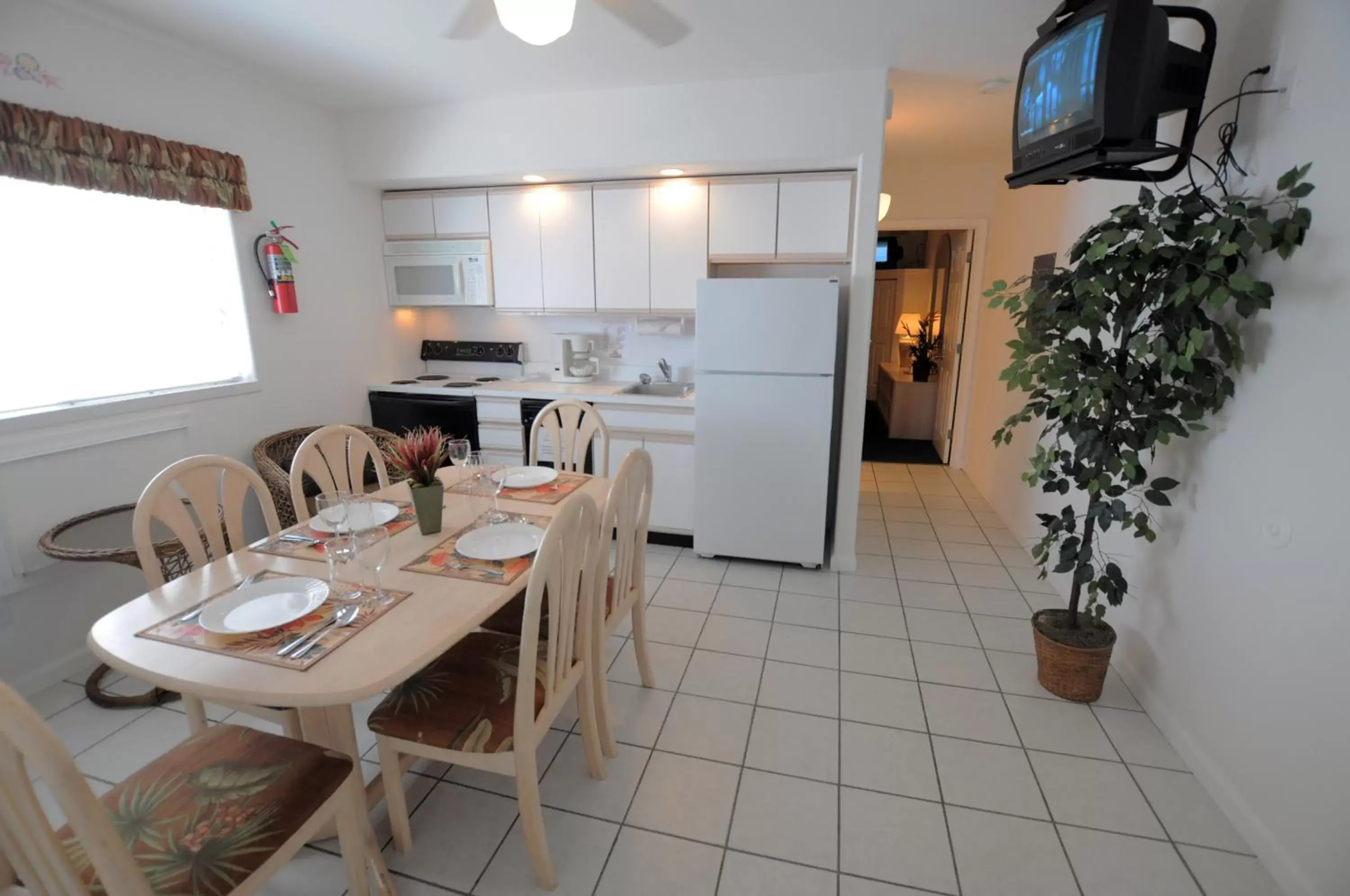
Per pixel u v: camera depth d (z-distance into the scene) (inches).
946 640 102.3
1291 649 59.4
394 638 50.7
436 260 149.9
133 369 103.3
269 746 52.4
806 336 118.0
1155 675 82.8
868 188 113.8
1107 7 61.7
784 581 124.3
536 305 146.7
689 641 102.1
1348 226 53.7
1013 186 82.2
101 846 34.2
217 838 44.1
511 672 63.9
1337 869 54.0
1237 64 69.8
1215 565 71.2
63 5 87.4
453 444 80.6
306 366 133.1
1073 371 74.1
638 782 72.7
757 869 61.7
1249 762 64.6
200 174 105.8
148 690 89.7
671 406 131.7
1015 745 78.1
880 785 72.0
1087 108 64.4
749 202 128.3
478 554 65.2
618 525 74.6
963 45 99.0
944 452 216.7
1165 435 69.8
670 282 136.6
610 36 96.3
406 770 71.3
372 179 138.9
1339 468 54.3
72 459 92.0
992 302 84.4
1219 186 72.3
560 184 139.3
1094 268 71.4
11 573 85.5
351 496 70.6
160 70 101.2
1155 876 60.7
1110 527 96.5
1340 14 55.0
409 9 88.8
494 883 60.6
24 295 89.2
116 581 98.7
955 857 62.8
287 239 123.3
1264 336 63.7
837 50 101.5
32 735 30.5
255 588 57.7
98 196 96.7
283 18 92.0
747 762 75.7
